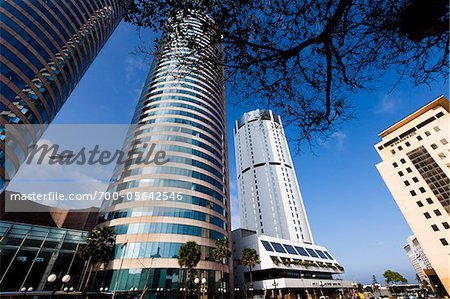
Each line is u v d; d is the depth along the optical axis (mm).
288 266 61312
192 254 37500
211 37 4754
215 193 53750
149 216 42750
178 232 42562
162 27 5070
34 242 40375
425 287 77000
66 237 44000
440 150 50719
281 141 157125
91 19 55156
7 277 35500
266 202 127125
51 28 43281
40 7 42219
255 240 66625
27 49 37938
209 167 56062
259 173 141000
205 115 64375
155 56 5344
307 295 60031
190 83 67750
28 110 36781
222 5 4543
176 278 38219
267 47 4219
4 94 33531
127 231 41000
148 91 66688
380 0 3258
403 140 57938
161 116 58250
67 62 46219
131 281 36156
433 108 55500
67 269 41000
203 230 45875
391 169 56969
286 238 111438
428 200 48938
